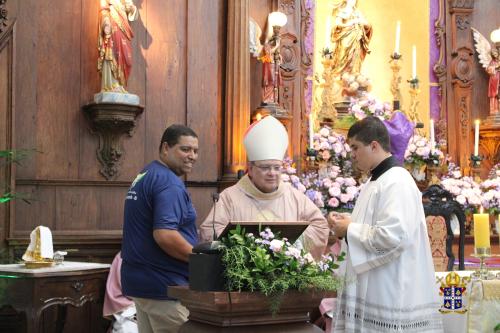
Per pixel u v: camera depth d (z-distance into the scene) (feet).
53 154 17.80
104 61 17.80
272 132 12.81
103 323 17.61
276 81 20.74
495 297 12.94
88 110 18.04
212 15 19.80
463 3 23.59
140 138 18.79
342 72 22.40
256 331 8.53
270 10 21.68
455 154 23.27
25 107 17.40
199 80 19.53
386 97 23.47
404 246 10.08
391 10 23.86
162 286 10.94
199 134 19.44
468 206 19.36
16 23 17.24
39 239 13.44
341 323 10.64
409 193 10.32
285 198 13.21
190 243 11.36
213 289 8.43
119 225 18.33
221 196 13.21
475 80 23.61
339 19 22.53
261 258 8.41
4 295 12.87
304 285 8.59
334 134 19.71
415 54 22.79
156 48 19.17
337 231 10.64
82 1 18.28
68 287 13.19
